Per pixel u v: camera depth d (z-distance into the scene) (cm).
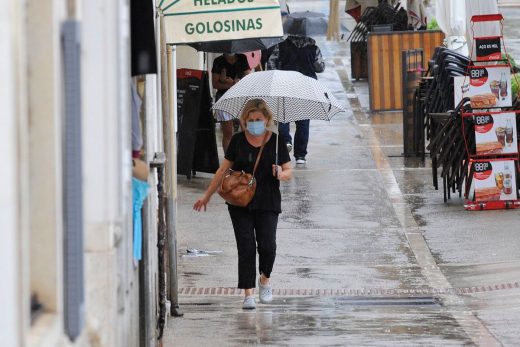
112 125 1226
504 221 3047
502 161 3198
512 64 3894
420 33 5000
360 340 2019
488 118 3195
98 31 1211
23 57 856
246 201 2225
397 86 5012
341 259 2725
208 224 3077
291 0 7494
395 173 3747
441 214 3161
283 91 2417
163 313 2045
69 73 999
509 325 2123
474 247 2802
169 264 2217
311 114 2533
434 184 3419
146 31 1587
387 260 2714
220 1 2325
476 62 3238
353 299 2373
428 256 2741
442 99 3644
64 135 1004
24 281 846
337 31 5603
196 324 2161
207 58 4844
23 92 845
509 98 3219
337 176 3709
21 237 830
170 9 2316
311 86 2455
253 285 2278
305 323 2158
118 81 1258
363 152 4128
